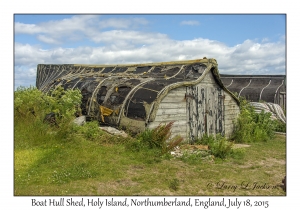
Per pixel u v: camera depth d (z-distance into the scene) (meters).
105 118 12.34
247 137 13.66
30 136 10.38
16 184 6.73
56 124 11.86
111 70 17.41
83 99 13.75
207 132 12.69
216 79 13.22
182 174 8.09
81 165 8.20
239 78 26.69
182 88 11.64
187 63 13.76
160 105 10.84
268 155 11.00
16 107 11.97
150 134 10.27
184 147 10.69
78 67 20.44
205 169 8.70
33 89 12.73
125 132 11.18
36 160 8.39
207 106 12.77
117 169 8.12
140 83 12.39
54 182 7.00
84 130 11.20
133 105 11.38
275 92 21.92
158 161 9.06
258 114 15.43
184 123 11.64
